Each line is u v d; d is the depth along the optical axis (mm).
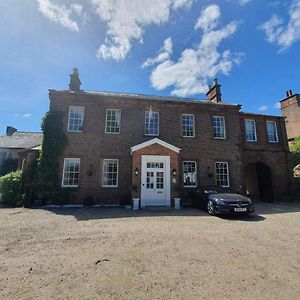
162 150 14961
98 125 15898
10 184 14836
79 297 3621
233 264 5012
